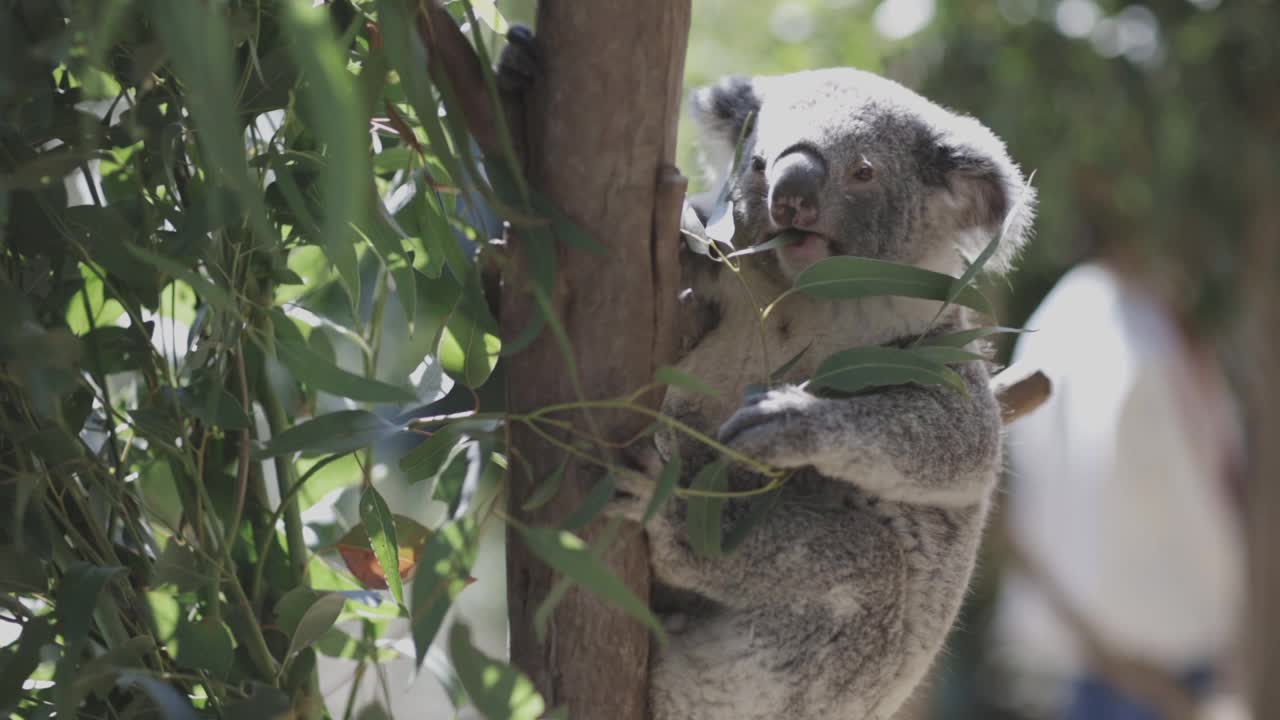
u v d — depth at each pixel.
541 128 3.12
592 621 3.25
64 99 2.95
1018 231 4.59
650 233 3.13
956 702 10.48
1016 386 5.13
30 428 2.94
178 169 3.18
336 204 2.25
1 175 2.73
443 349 3.45
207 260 3.01
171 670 3.22
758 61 9.59
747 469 3.97
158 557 3.17
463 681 2.78
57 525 3.15
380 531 3.27
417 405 3.47
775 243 3.60
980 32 8.77
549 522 3.19
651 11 3.04
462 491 3.16
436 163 3.31
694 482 3.35
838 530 4.01
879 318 4.24
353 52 3.16
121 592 3.10
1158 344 7.00
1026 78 8.57
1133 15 8.38
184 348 3.61
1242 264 8.57
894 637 4.14
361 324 3.64
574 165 3.08
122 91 2.96
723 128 4.80
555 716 2.95
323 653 3.35
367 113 2.84
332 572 3.79
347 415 3.04
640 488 3.20
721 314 4.27
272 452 3.02
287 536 3.49
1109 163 8.13
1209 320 8.55
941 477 3.98
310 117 2.97
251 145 3.40
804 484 4.09
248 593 3.43
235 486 3.43
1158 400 6.88
